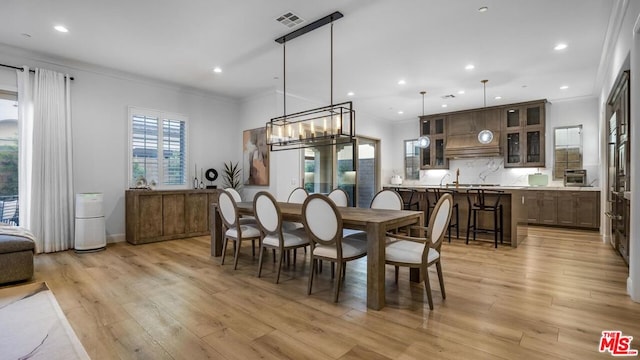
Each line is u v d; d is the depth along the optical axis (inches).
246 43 157.0
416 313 98.1
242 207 153.3
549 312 97.8
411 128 352.2
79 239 174.2
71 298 110.3
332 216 107.0
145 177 215.0
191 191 220.5
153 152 219.8
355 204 304.7
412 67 189.6
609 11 125.1
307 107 261.0
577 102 261.0
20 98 166.2
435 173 334.6
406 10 125.3
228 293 115.2
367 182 331.6
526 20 132.8
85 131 190.7
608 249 179.9
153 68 193.2
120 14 129.2
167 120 227.0
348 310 100.7
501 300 107.4
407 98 261.4
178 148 232.8
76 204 177.3
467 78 210.4
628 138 141.1
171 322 92.6
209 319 94.5
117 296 112.1
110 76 200.1
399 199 155.6
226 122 262.5
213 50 165.8
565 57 172.7
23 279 126.8
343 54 171.0
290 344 80.6
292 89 237.5
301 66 189.2
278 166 239.1
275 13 128.3
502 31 143.0
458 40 152.7
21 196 167.2
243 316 96.5
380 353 76.3
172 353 76.8
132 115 209.6
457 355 75.2
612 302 104.9
